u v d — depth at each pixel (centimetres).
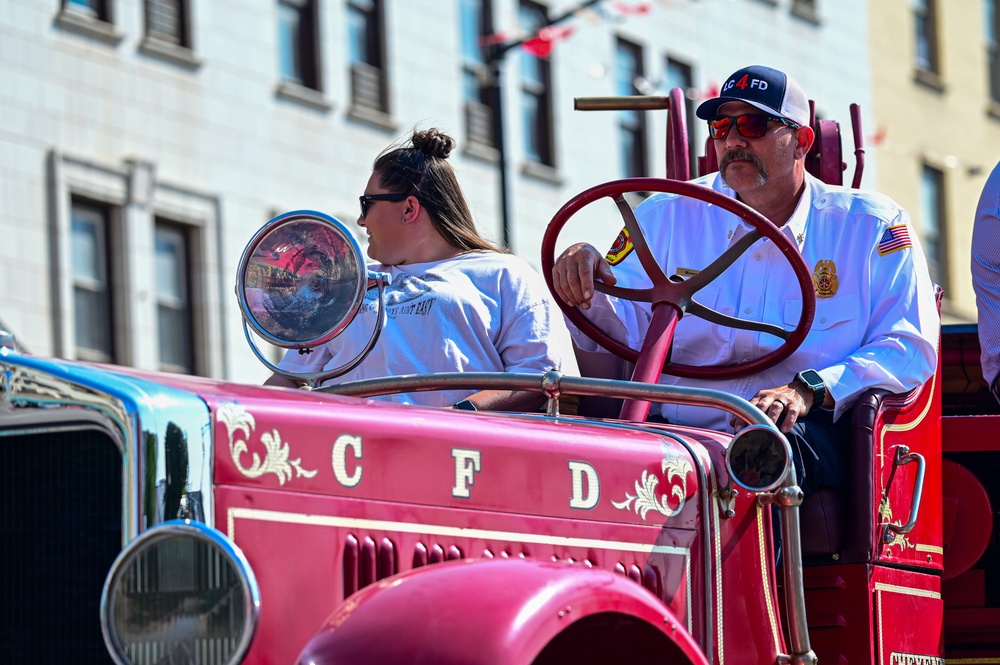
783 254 925
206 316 4550
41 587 598
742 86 978
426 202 1006
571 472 703
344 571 618
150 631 548
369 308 966
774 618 776
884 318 934
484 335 955
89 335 4312
